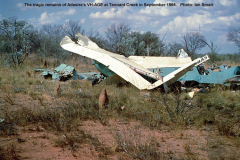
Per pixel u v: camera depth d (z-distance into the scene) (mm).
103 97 8992
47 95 10953
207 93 12492
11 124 7027
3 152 5336
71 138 6141
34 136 6383
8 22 23312
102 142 6043
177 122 7777
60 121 7078
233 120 8219
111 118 8180
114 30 36688
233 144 6285
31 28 24719
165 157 5293
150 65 15359
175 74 12133
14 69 20719
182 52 16984
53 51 31047
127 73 13047
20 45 24000
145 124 7695
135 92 12156
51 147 5766
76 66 27219
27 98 10625
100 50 16047
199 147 5980
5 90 11750
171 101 10117
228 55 38688
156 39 34781
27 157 5207
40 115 7793
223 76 14609
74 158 5230
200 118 8180
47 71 17594
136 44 31391
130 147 5633
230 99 11633
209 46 36969
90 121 7879
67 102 9797
